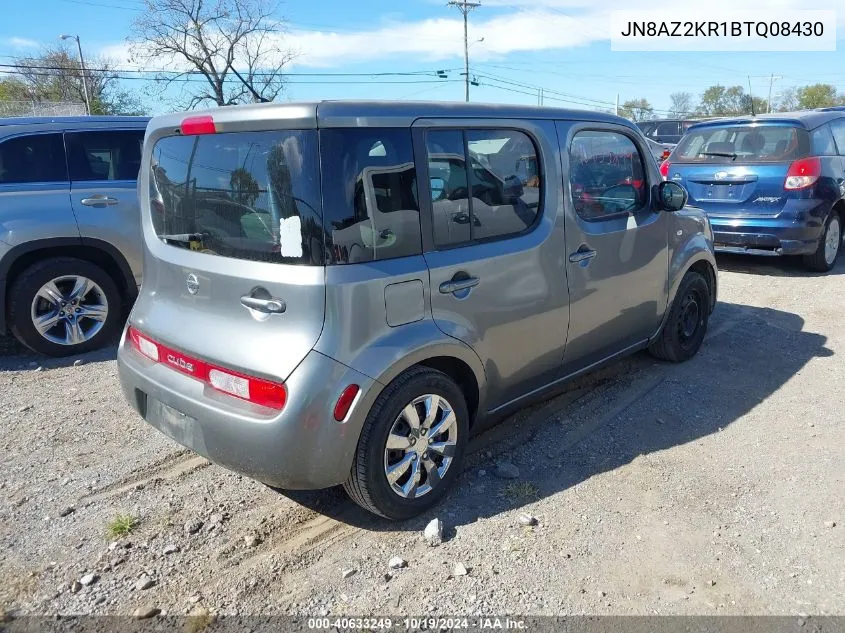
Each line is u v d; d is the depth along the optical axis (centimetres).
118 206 595
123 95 5016
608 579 290
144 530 328
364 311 295
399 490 321
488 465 386
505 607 275
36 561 305
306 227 285
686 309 528
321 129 287
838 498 348
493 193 356
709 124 848
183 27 4016
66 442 420
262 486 368
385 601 279
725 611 272
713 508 341
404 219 313
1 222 544
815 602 277
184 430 322
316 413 284
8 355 591
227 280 306
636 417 444
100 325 596
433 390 326
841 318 650
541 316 384
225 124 308
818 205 783
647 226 459
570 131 404
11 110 3522
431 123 326
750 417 443
